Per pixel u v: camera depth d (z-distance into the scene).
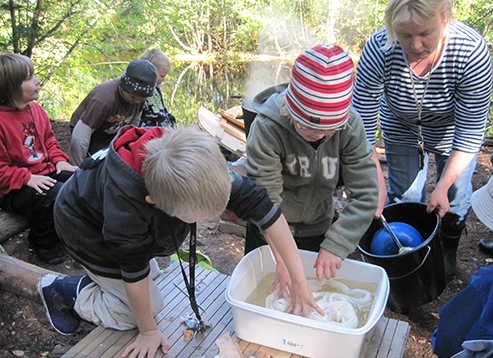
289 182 1.96
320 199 1.99
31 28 5.22
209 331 1.82
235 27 19.00
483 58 2.18
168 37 11.98
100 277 1.79
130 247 1.45
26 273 2.17
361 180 1.84
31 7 5.59
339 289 1.94
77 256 1.75
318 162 1.82
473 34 2.20
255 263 1.97
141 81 3.12
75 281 1.94
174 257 2.63
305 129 1.61
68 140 5.12
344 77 1.51
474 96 2.28
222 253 3.40
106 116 3.25
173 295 2.06
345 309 1.77
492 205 1.44
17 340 2.20
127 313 1.80
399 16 1.97
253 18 17.19
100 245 1.67
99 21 6.60
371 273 1.93
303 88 1.53
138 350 1.67
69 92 7.64
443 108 2.45
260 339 1.68
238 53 18.31
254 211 1.54
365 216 1.82
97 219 1.60
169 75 11.54
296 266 1.63
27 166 2.81
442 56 2.23
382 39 2.34
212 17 19.05
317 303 1.82
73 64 7.16
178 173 1.18
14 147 2.71
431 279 2.43
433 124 2.64
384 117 2.84
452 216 2.80
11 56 2.59
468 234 3.58
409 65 2.31
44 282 2.04
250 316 1.64
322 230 2.20
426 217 2.63
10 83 2.59
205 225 3.85
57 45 6.58
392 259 2.33
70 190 1.67
